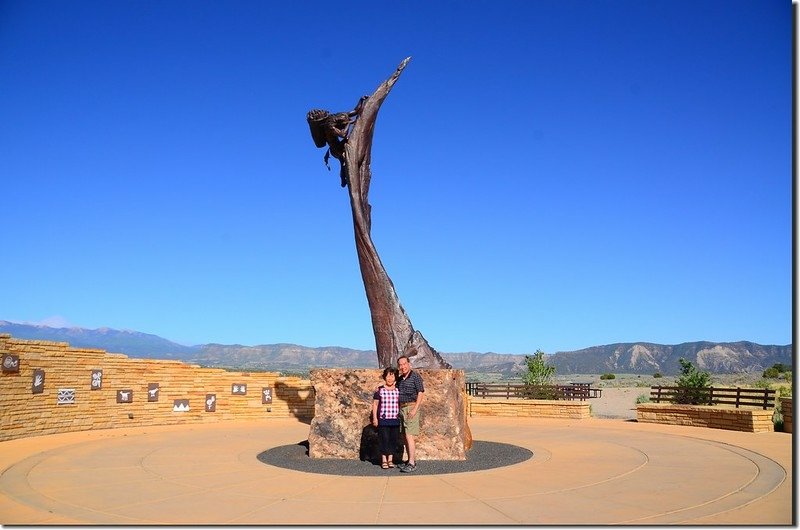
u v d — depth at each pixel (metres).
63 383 19.41
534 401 25.30
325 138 16.08
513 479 11.66
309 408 24.84
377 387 14.37
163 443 16.94
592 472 12.38
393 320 15.26
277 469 12.80
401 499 10.04
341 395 14.50
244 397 23.78
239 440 17.62
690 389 23.23
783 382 50.34
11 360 17.55
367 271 15.48
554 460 13.88
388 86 15.92
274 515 9.06
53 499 10.16
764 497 10.13
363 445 14.20
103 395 20.59
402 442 13.90
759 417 19.92
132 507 9.61
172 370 22.36
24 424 18.02
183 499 10.12
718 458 14.25
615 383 70.25
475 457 14.26
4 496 10.39
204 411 22.94
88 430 19.95
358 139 15.70
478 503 9.73
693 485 11.09
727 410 20.73
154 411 21.81
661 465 13.23
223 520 8.81
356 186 15.63
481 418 24.92
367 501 9.91
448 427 14.02
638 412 23.42
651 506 9.52
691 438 18.12
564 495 10.28
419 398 12.68
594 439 17.88
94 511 9.37
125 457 14.45
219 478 11.88
